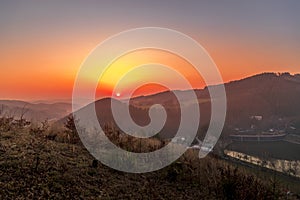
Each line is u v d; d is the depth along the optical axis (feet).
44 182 16.05
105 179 18.86
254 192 19.95
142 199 16.92
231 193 19.71
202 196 19.49
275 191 22.27
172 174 21.91
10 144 22.20
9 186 14.70
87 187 16.89
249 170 29.55
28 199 13.87
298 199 23.49
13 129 29.32
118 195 16.76
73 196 15.31
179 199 18.11
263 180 25.14
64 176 17.21
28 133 28.07
